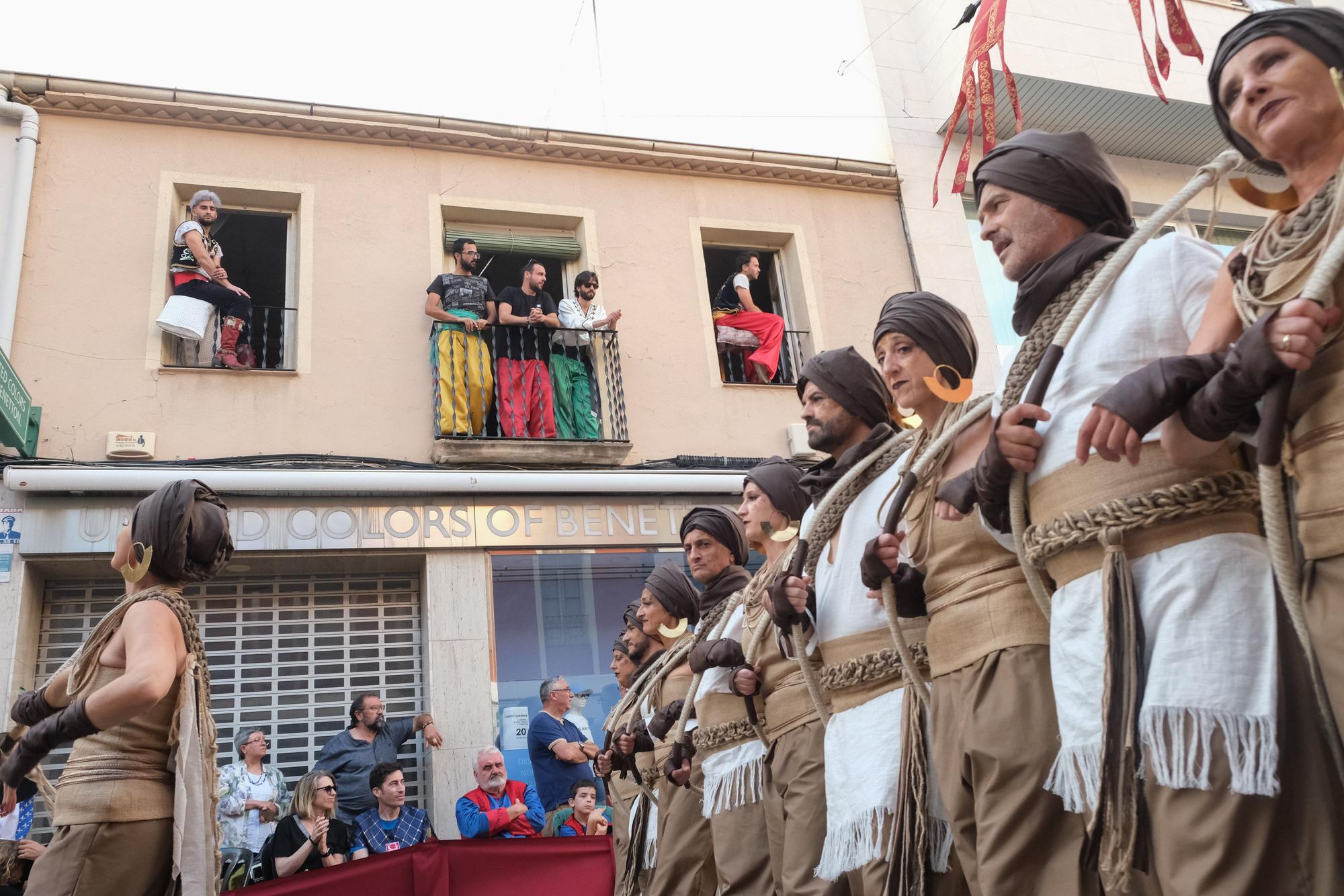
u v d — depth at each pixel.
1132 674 1.91
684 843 4.59
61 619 8.26
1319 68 1.87
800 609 3.17
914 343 2.88
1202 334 1.99
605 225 10.47
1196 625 1.89
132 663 2.97
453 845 6.29
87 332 8.73
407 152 10.09
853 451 3.36
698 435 9.96
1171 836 1.83
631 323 10.18
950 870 2.75
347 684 8.73
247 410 8.89
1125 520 1.99
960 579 2.53
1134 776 1.88
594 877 6.39
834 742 3.11
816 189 11.21
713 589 4.66
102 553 8.09
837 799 3.04
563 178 10.51
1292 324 1.63
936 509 2.64
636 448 9.77
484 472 9.02
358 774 7.63
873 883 2.89
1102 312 2.21
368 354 9.32
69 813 2.96
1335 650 1.70
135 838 2.96
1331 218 1.75
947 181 11.49
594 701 8.86
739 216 10.91
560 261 10.62
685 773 4.29
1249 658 1.86
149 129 9.44
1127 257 2.15
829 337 10.71
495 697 8.66
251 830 7.10
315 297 9.37
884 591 2.74
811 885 3.35
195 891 2.98
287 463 8.77
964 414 2.70
